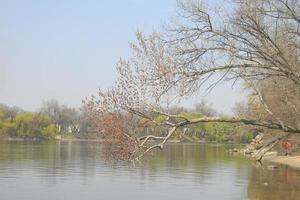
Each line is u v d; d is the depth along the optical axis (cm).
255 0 1723
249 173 6512
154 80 1712
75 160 8356
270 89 2109
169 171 6569
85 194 4219
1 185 4688
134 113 1711
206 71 1759
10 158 8481
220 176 6034
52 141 19238
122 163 1758
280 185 5128
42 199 3912
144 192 4406
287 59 1762
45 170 6366
